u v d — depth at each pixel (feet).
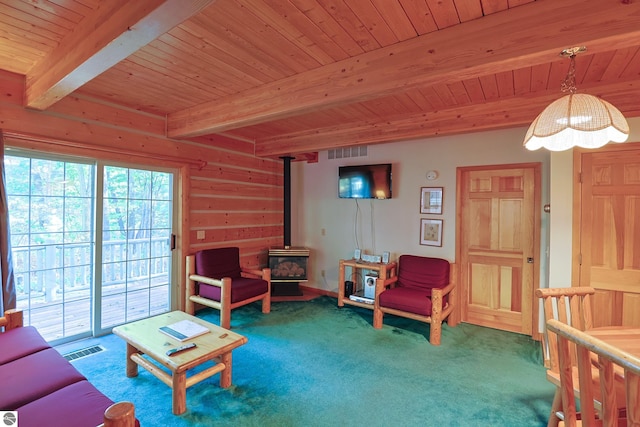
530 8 5.59
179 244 13.32
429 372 9.05
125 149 11.43
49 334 10.14
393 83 7.04
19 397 5.03
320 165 17.43
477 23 6.07
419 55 6.70
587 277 9.61
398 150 14.75
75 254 10.66
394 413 7.19
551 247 10.02
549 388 8.29
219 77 8.95
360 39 6.83
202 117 11.30
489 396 7.89
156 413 7.02
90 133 10.57
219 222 14.89
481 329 12.48
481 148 12.73
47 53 7.81
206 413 7.06
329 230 17.11
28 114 9.27
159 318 9.32
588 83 8.94
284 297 16.46
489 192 12.76
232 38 6.83
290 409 7.26
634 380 3.31
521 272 12.16
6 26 6.63
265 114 9.46
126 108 11.50
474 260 13.07
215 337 8.06
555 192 9.97
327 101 8.09
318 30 6.50
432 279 12.73
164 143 12.66
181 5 4.56
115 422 3.51
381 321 12.38
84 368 8.92
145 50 7.45
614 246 9.34
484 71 6.27
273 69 8.41
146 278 12.51
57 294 10.30
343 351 10.32
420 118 11.75
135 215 12.11
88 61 6.36
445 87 9.27
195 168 13.79
